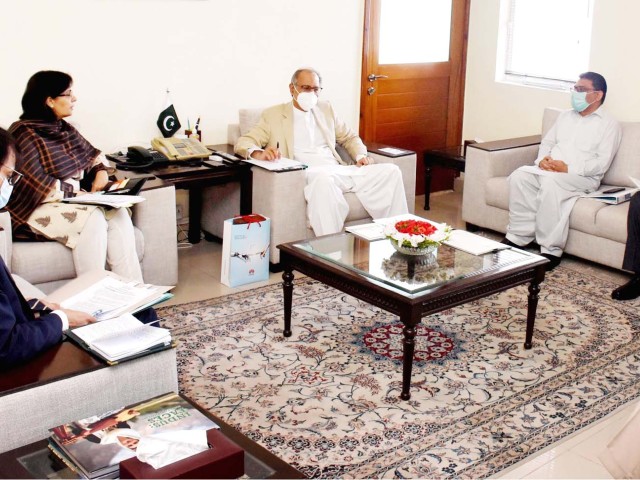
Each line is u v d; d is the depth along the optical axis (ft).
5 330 6.95
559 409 9.81
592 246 14.48
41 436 6.84
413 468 8.50
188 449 5.93
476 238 11.73
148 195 12.34
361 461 8.60
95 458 5.88
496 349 11.37
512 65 19.17
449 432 9.22
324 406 9.70
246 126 15.39
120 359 7.17
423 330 11.91
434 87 19.43
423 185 20.07
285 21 16.34
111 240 11.68
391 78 18.49
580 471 8.55
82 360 7.21
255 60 16.16
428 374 10.58
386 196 14.75
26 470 5.99
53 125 11.97
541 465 8.65
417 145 19.62
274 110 15.25
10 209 11.37
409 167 15.88
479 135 19.93
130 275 11.84
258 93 16.42
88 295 8.59
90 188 12.68
